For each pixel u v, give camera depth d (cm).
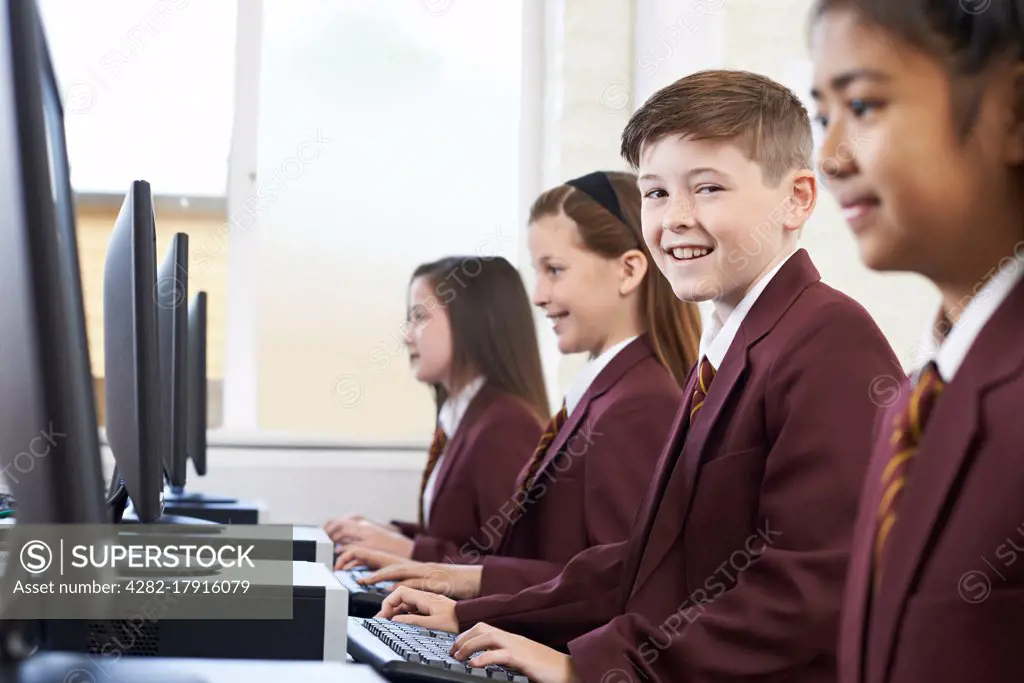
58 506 84
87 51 351
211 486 346
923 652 91
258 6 359
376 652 129
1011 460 88
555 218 201
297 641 117
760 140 147
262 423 359
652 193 155
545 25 362
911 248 99
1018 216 94
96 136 351
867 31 98
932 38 95
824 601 127
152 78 355
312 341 361
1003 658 89
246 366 359
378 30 361
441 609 167
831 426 132
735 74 152
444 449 272
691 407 152
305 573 129
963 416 91
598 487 184
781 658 127
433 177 362
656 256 155
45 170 81
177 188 358
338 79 361
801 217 149
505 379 254
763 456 140
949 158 95
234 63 358
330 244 361
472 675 119
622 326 198
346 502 351
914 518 94
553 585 167
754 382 141
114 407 120
